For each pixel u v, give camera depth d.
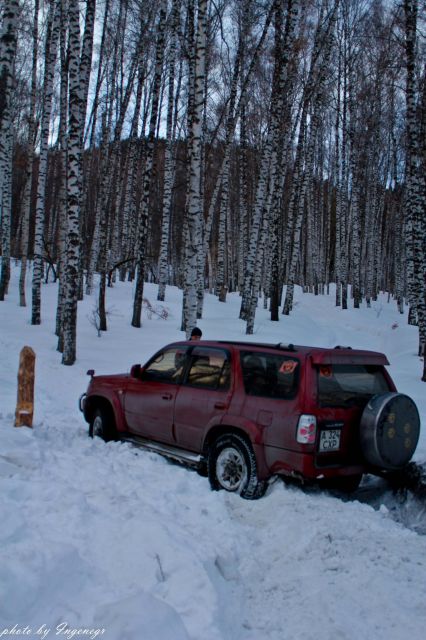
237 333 19.91
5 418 8.07
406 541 4.85
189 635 3.25
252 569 4.30
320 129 45.28
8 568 3.40
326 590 4.04
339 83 35.69
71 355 13.86
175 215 47.91
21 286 22.11
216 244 51.03
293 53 24.17
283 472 5.63
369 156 41.34
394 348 21.88
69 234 13.93
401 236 39.28
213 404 6.36
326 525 4.98
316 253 45.78
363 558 4.48
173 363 7.20
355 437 5.87
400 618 3.68
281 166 25.42
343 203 38.41
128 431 7.64
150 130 19.66
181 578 3.73
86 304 22.59
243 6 23.05
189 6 19.02
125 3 26.08
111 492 5.17
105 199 28.02
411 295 29.59
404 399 5.90
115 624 3.12
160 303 24.66
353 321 32.19
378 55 34.72
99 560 3.92
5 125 10.02
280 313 28.44
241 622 3.65
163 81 31.06
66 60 20.09
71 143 13.75
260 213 20.62
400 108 37.50
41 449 6.25
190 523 4.84
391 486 6.45
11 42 9.80
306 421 5.52
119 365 14.19
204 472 6.61
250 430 5.83
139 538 4.11
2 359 13.48
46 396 10.87
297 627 3.60
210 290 43.38
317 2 26.33
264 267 35.28
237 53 23.95
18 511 4.23
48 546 3.76
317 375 5.76
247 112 33.09
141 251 19.98
